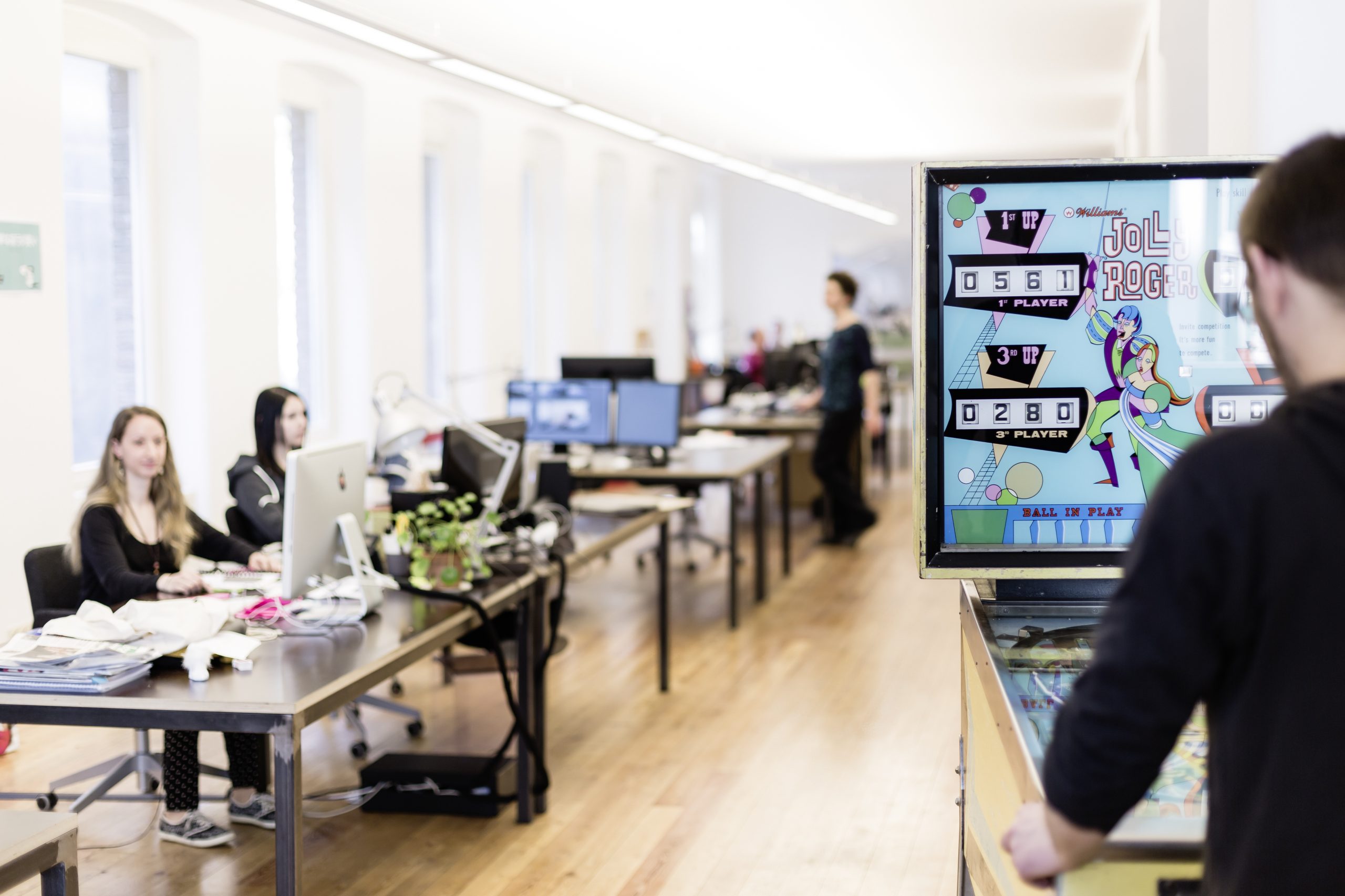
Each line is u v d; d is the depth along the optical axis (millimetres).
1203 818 1276
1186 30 4570
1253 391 1955
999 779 1569
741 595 6281
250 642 2506
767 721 4234
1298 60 2520
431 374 8070
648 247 11148
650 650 5215
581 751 3947
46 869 1747
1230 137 3475
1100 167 1940
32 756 3842
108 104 5328
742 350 13547
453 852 3150
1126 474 1973
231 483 3738
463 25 5953
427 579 3146
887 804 3461
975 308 1966
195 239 5504
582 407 6008
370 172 6820
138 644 2426
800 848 3166
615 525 4238
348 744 3984
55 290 4418
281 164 6543
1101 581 2010
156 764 3344
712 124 9281
